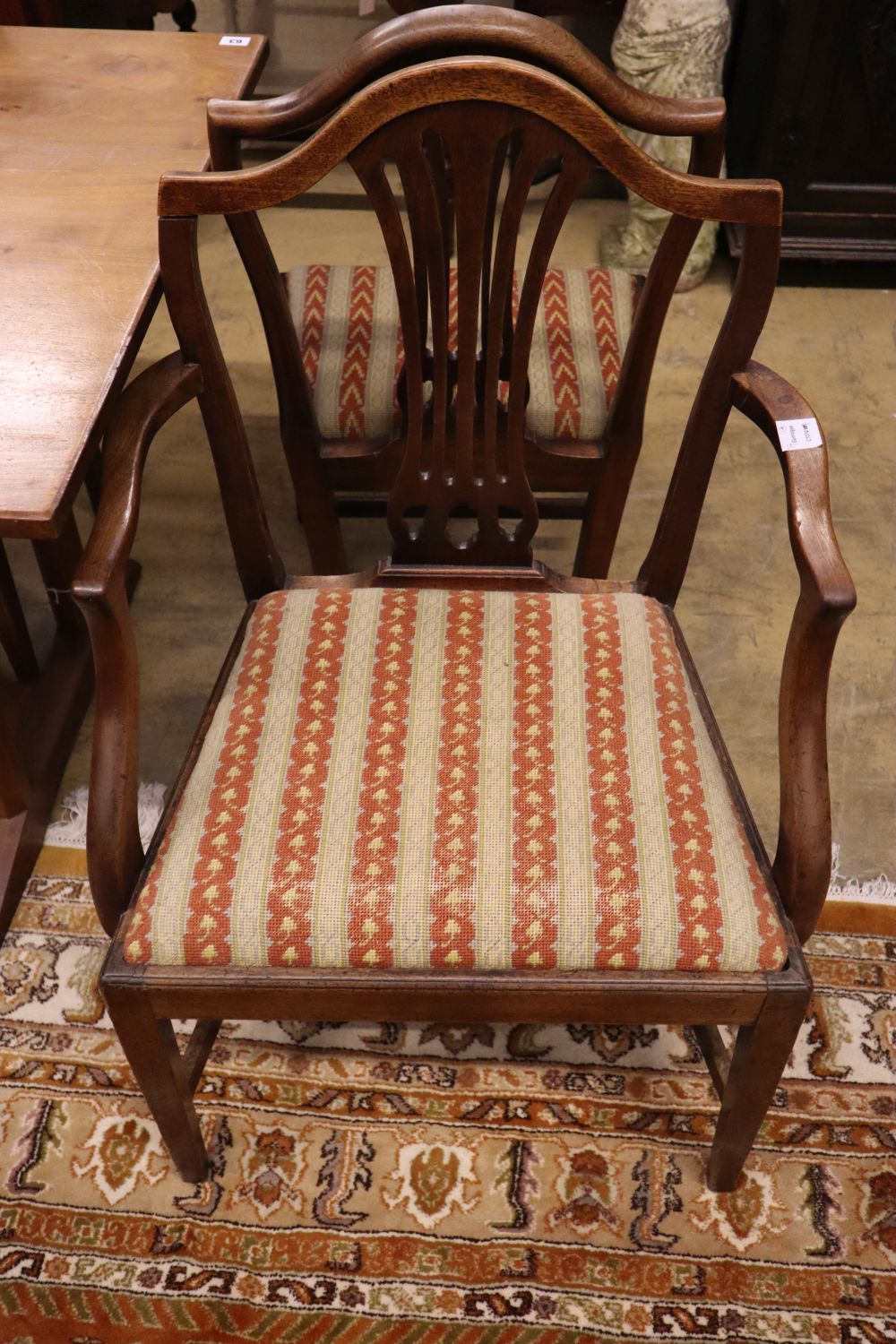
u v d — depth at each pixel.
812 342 2.37
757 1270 1.18
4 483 0.90
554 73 0.94
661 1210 1.22
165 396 0.99
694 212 0.93
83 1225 1.21
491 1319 1.15
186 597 1.89
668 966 0.91
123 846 0.92
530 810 0.96
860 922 1.46
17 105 1.42
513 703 1.04
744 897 0.92
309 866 0.92
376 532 1.99
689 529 1.16
